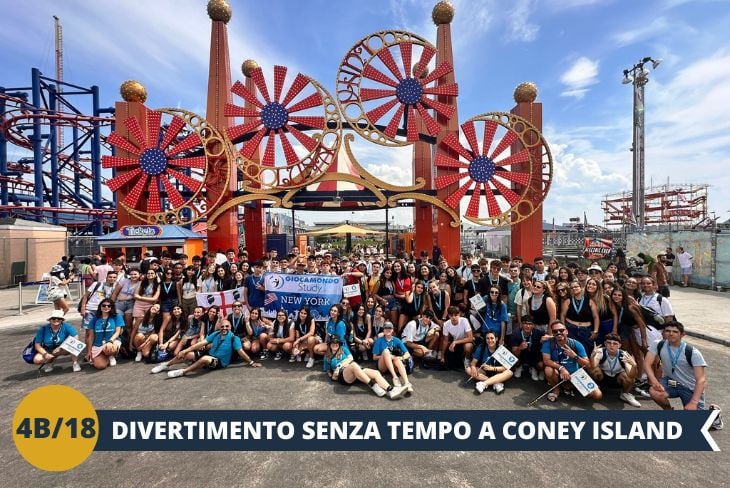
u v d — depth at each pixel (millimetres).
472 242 44438
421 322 7145
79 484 3627
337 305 7309
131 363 7355
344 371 6059
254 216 19781
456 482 3607
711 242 15602
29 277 19781
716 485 3541
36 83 33562
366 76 14836
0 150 33500
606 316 6137
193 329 7480
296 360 7383
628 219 42188
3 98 30344
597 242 22969
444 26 15570
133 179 14930
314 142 14805
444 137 15250
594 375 5570
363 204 20922
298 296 8578
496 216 15266
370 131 14898
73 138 39594
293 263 10805
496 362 6219
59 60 47469
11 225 19328
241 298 8445
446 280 8398
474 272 8078
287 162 14867
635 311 5930
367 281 8969
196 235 13852
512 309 7555
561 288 6434
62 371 6859
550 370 5703
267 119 14727
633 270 11531
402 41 14820
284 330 7688
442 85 15219
